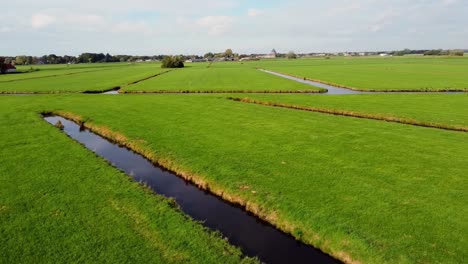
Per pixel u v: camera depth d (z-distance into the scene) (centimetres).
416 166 2050
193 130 2969
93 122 3388
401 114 3591
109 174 1986
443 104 4197
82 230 1397
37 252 1253
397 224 1420
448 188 1747
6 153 2350
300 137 2694
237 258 1247
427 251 1245
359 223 1434
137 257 1228
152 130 2998
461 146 2441
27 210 1559
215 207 1709
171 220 1480
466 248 1259
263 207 1625
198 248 1292
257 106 4175
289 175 1938
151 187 1936
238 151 2369
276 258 1308
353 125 3100
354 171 1981
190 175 2039
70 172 2011
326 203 1608
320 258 1310
